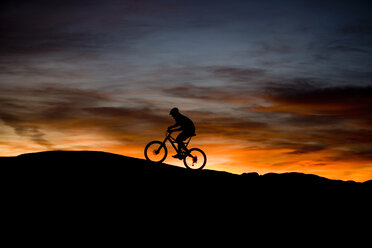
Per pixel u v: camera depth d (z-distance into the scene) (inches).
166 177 455.8
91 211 356.8
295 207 417.4
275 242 344.2
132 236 326.0
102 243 311.4
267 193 446.0
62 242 307.1
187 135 483.5
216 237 340.5
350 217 408.5
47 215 342.6
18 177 412.5
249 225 367.9
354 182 525.0
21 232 314.5
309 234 365.1
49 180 412.2
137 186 420.2
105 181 423.8
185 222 358.3
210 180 463.8
